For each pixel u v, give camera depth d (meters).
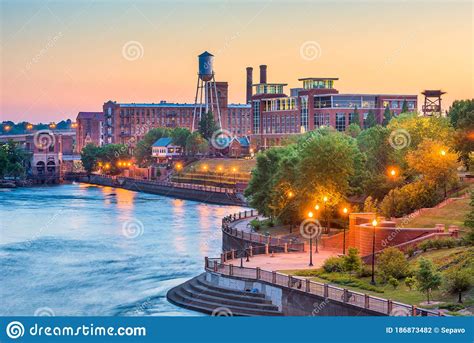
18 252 128.75
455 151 137.25
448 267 80.06
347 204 122.69
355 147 132.75
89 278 105.44
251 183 143.88
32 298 93.88
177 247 132.12
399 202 115.69
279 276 81.69
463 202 109.00
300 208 123.38
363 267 84.50
